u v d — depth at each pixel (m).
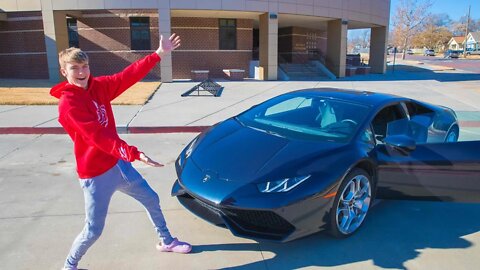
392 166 3.77
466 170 3.84
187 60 21.25
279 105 4.55
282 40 27.52
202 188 3.25
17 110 9.52
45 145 6.65
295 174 3.19
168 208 4.09
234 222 3.17
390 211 4.14
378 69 26.83
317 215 3.19
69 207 4.08
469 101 11.74
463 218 4.02
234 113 9.61
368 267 3.08
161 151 6.44
